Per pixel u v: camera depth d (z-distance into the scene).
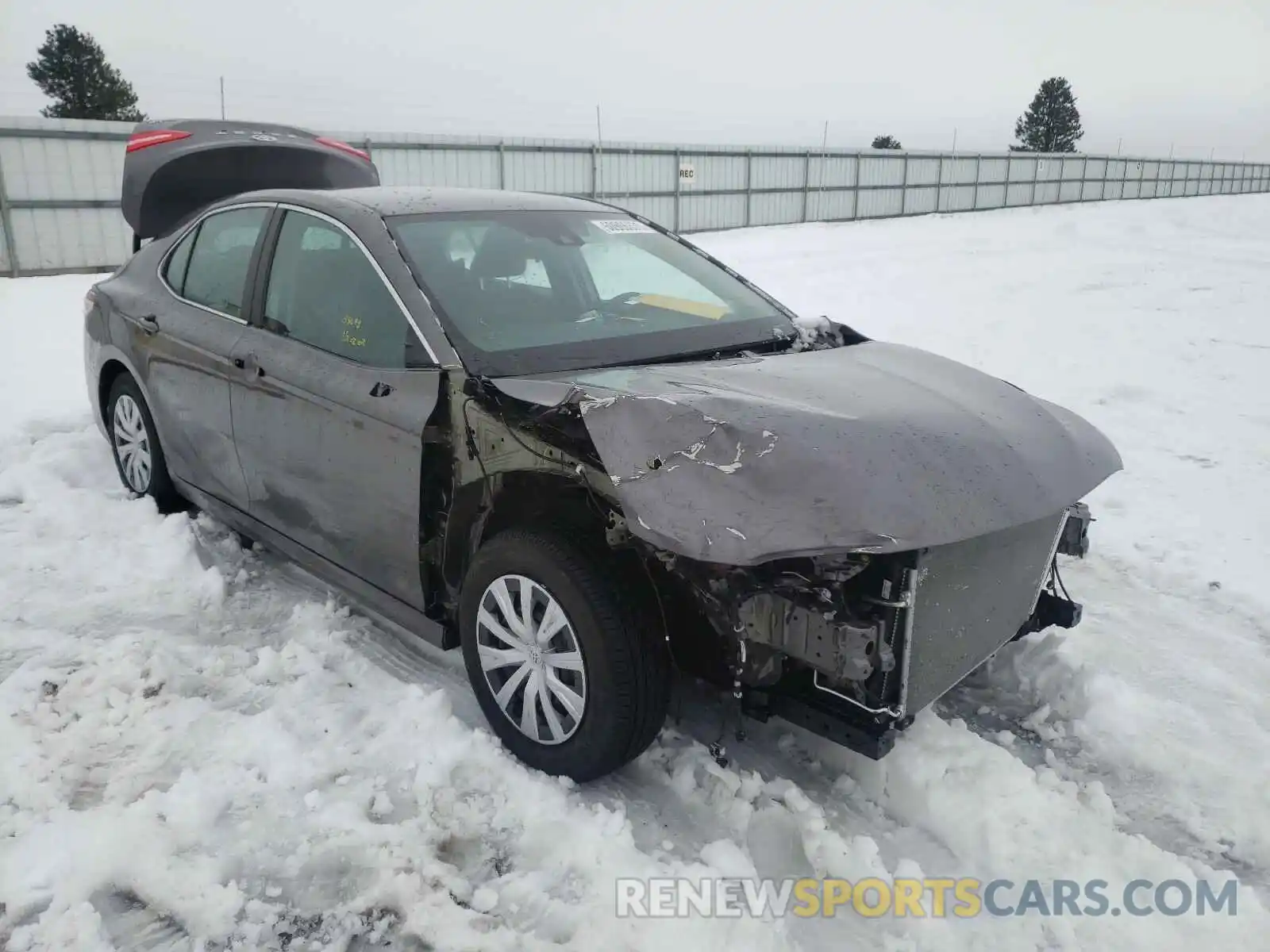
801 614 2.29
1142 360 8.80
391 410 2.93
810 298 12.80
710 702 3.16
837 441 2.38
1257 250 21.64
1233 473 5.59
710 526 2.23
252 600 3.84
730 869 2.40
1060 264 18.39
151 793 2.58
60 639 3.45
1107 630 3.74
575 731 2.62
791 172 28.94
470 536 2.93
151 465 4.48
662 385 2.68
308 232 3.53
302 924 2.22
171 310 4.15
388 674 3.29
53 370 7.66
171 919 2.23
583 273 3.55
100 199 16.12
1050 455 2.71
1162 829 2.65
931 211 35.44
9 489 4.77
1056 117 73.94
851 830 2.62
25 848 2.38
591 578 2.52
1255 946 2.22
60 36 47.22
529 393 2.69
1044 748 3.01
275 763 2.77
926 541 2.22
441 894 2.30
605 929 2.19
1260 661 3.51
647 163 24.69
